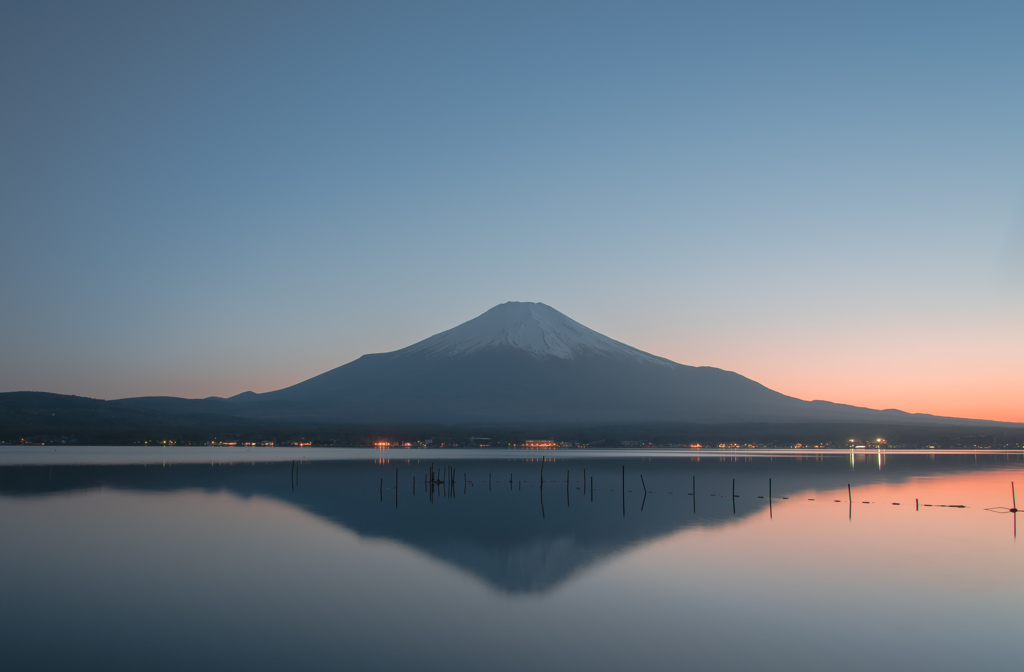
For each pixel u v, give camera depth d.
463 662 24.02
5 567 36.81
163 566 37.25
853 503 67.19
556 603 30.66
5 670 23.06
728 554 40.97
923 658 24.77
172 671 23.11
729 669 23.70
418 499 69.88
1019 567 37.59
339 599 31.09
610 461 160.88
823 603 30.80
